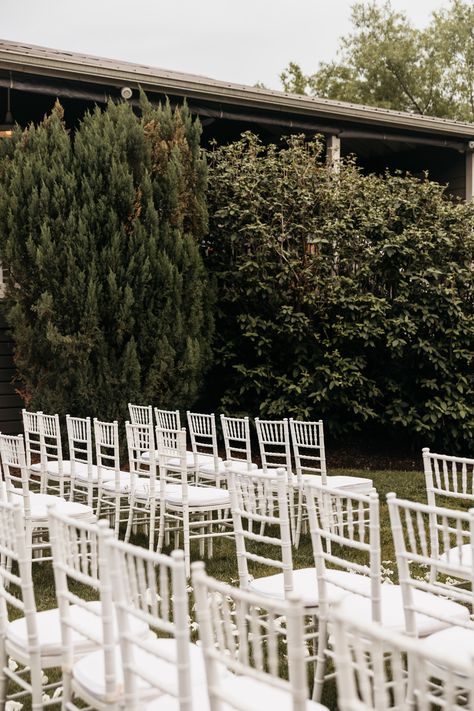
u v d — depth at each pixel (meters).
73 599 2.97
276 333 11.41
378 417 11.45
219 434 11.53
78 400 10.03
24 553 3.07
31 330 9.97
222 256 11.66
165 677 2.84
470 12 31.95
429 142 14.80
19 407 11.77
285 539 3.70
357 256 11.79
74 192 10.03
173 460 8.10
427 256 11.49
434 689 3.52
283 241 11.71
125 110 10.48
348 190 11.97
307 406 11.37
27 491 5.62
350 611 3.48
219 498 6.40
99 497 7.09
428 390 11.81
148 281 10.22
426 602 3.57
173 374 10.30
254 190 11.63
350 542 3.38
